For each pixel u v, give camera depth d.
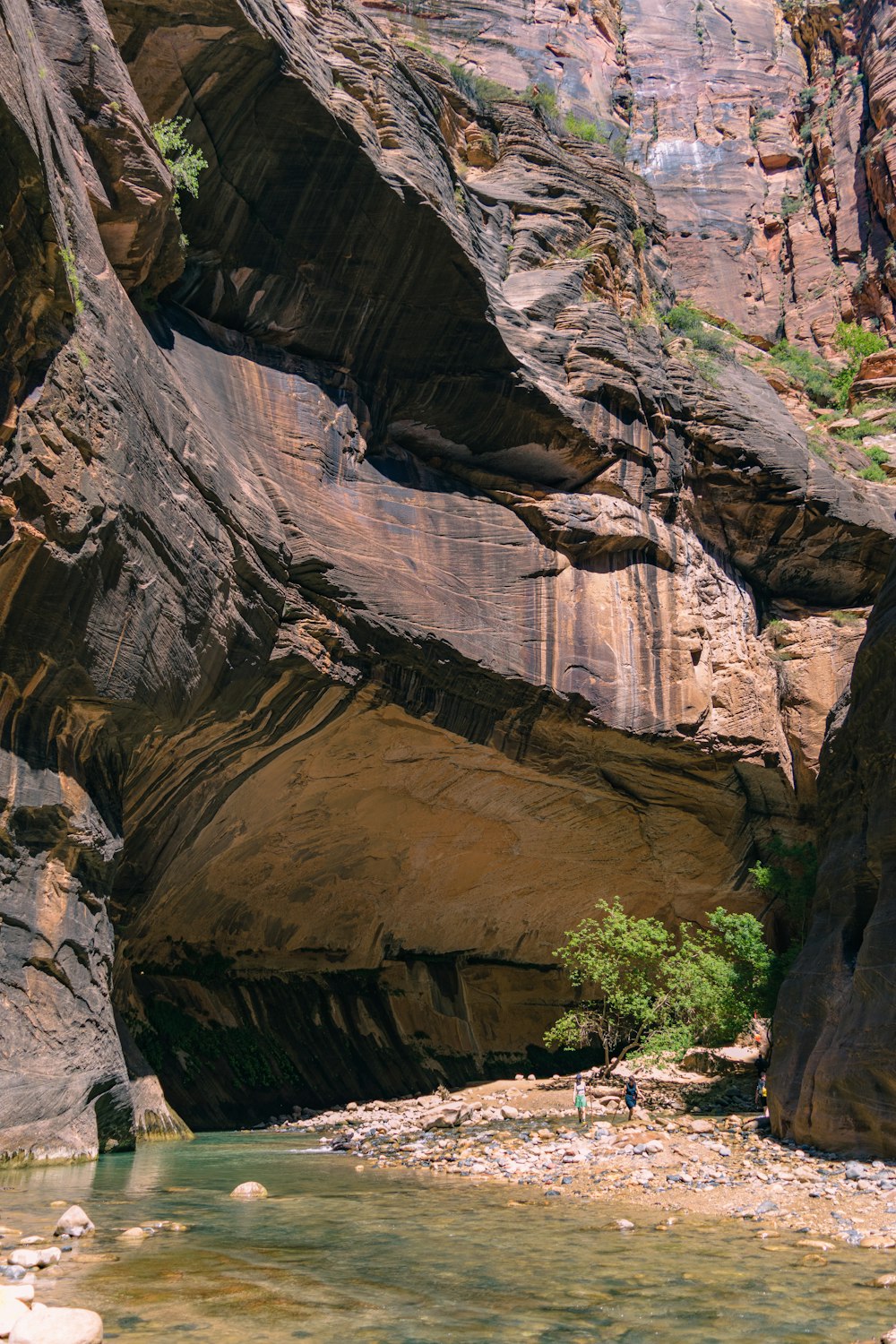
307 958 24.66
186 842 18.62
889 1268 7.50
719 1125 16.92
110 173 14.48
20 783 12.70
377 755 21.42
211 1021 20.83
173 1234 8.34
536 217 27.19
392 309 20.25
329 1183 11.70
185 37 16.09
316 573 18.50
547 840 26.66
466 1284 7.00
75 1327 5.15
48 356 11.88
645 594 24.59
